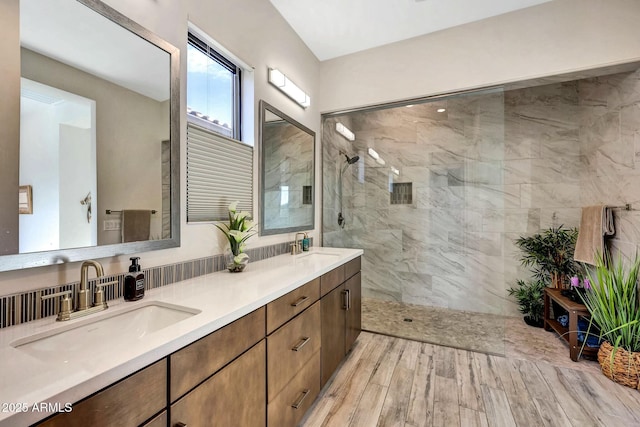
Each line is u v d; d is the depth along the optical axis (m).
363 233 3.38
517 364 2.14
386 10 2.22
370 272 3.34
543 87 3.02
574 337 2.18
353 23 2.38
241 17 1.84
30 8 0.89
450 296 3.10
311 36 2.57
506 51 2.25
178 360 0.78
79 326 0.88
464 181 2.98
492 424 1.51
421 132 3.10
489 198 2.90
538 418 1.56
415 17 2.30
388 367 2.11
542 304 2.84
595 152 2.59
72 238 0.97
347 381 1.93
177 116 1.37
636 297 1.96
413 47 2.60
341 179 3.31
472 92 2.47
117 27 1.12
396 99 2.67
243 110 1.97
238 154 1.85
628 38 1.91
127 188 1.16
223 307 1.02
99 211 1.06
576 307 2.22
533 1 2.11
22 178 0.86
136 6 1.20
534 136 3.05
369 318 3.01
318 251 2.50
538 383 1.89
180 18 1.40
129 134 1.17
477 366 2.11
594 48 1.99
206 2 1.56
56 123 0.94
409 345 2.47
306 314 1.53
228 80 1.86
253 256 1.97
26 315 0.86
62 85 0.96
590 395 1.75
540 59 2.14
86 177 1.02
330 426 1.50
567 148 2.93
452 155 3.00
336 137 3.20
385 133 3.23
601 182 2.48
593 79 2.61
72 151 0.99
